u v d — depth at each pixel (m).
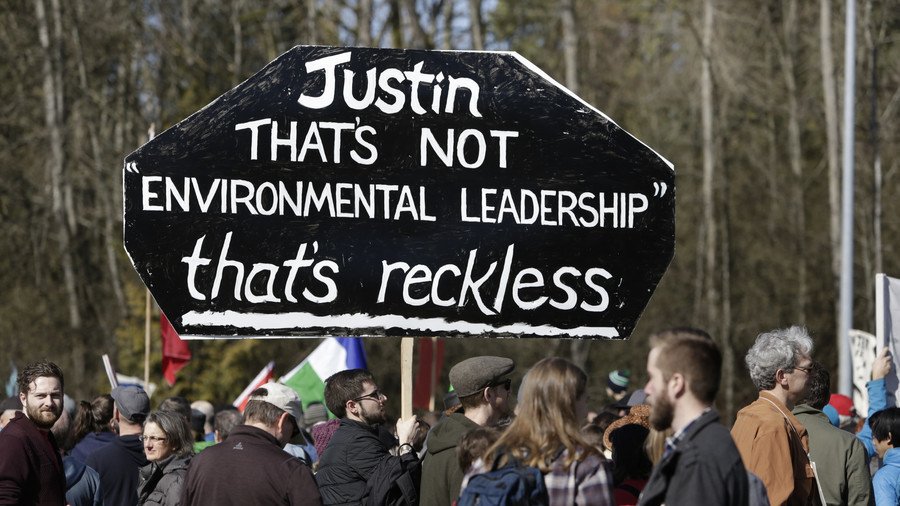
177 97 68.25
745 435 11.31
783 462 11.04
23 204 67.00
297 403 12.18
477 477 9.42
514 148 13.24
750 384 71.62
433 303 13.02
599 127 13.39
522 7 78.25
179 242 12.67
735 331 71.69
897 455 14.34
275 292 12.80
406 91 13.11
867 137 61.72
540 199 13.27
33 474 12.22
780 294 71.81
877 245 52.50
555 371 9.67
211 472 11.61
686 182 75.94
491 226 13.16
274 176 12.87
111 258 65.31
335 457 13.25
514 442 9.59
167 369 26.02
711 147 66.81
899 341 17.97
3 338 61.81
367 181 13.01
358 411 13.41
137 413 15.14
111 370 20.38
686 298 73.56
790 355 11.60
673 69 78.88
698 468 8.46
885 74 64.94
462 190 13.15
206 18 70.38
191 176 12.72
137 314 56.50
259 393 12.09
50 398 12.41
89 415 16.72
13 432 12.25
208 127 12.77
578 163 13.34
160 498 13.43
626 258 13.38
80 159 66.56
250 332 12.74
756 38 75.12
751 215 75.38
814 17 72.69
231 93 12.80
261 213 12.83
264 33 71.94
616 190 13.39
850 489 12.99
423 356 26.28
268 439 11.83
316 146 12.94
